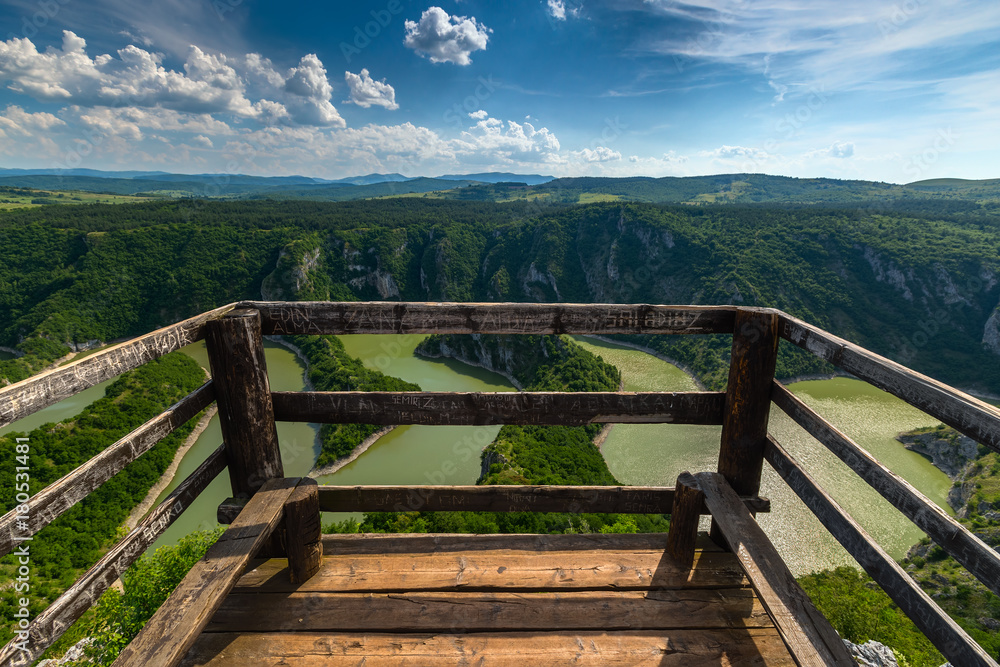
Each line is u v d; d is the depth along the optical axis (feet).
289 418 8.06
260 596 7.34
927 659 46.26
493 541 8.45
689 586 7.55
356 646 6.57
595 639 6.70
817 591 62.08
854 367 6.19
